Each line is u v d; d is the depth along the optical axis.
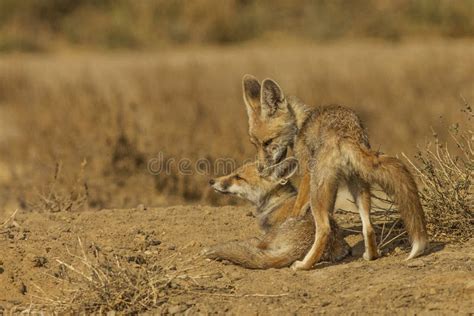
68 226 10.09
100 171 15.22
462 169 10.15
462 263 8.26
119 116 16.88
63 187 14.09
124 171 15.38
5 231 9.72
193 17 32.69
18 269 8.62
